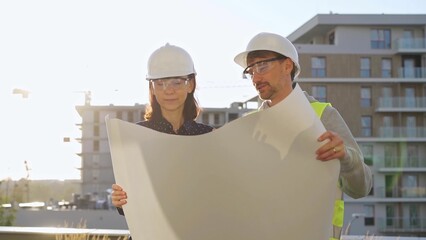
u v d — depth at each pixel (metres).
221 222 2.55
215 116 68.50
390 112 48.38
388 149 47.88
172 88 2.90
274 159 2.50
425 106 48.12
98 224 35.66
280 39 2.83
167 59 2.87
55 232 7.23
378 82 48.44
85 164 76.56
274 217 2.52
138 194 2.62
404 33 49.00
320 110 2.84
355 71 48.34
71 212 36.22
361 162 2.62
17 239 7.53
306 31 50.75
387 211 46.53
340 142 2.46
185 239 2.58
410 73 48.53
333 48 48.34
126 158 2.63
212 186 2.54
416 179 47.41
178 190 2.57
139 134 2.61
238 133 2.52
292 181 2.50
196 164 2.54
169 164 2.57
